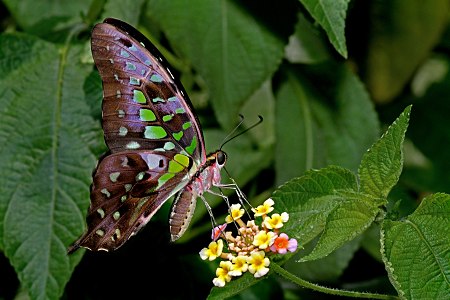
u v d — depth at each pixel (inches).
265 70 25.2
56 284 24.3
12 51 25.0
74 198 24.6
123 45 23.0
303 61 26.5
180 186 23.7
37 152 24.7
